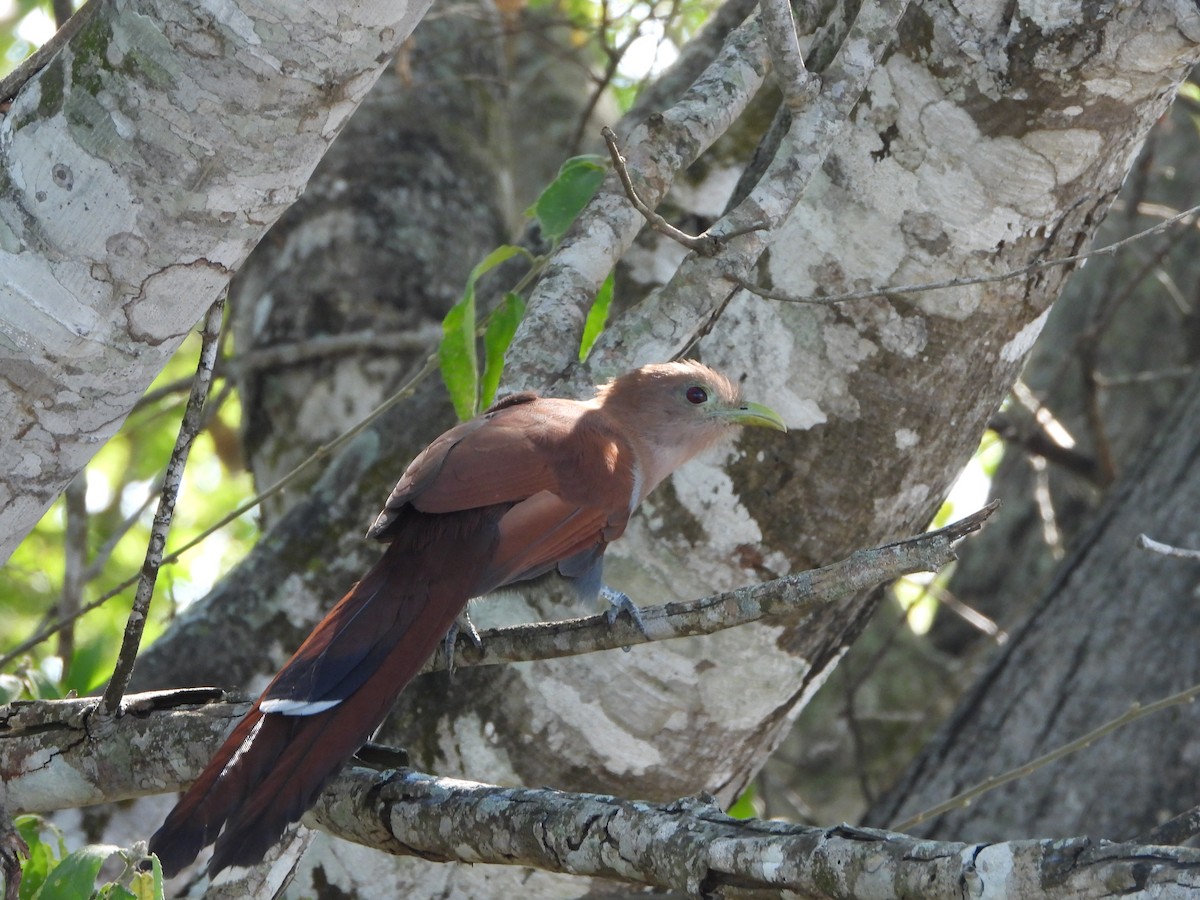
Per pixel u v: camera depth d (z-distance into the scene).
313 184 15.77
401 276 15.42
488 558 7.43
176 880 9.71
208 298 6.14
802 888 5.24
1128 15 7.71
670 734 9.16
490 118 17.19
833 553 9.00
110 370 6.17
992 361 8.72
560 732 9.09
